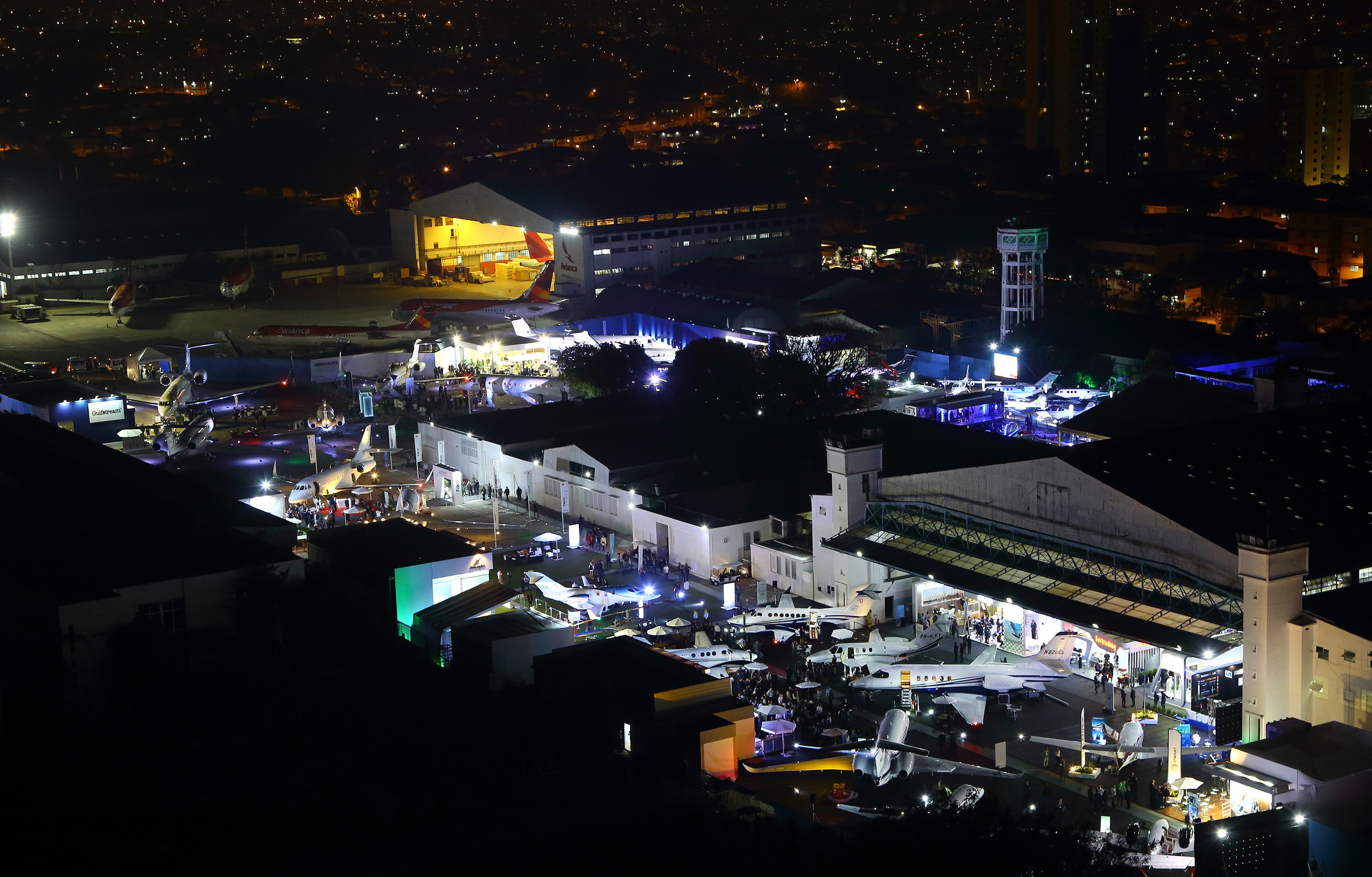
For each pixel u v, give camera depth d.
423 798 94.12
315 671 117.06
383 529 138.25
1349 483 117.38
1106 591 111.75
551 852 86.12
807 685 110.50
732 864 83.06
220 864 86.06
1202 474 116.44
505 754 100.44
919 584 128.00
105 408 196.38
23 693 111.25
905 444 157.62
